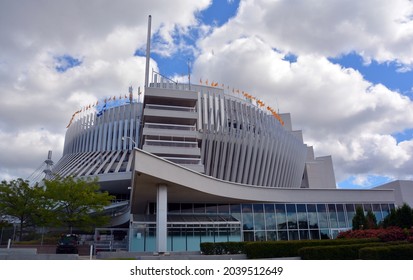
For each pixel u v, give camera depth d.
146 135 56.88
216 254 25.52
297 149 72.88
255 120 62.91
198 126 60.81
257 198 36.34
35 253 24.02
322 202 38.53
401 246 18.08
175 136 57.34
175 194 32.75
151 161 27.48
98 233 38.12
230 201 36.03
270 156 62.28
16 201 36.81
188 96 60.50
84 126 81.12
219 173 58.47
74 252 31.41
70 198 38.22
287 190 38.16
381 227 31.11
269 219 36.66
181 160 54.16
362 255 17.77
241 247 25.80
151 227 30.38
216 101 63.12
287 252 24.11
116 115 76.25
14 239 36.38
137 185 29.80
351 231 29.06
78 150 79.06
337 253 20.67
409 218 29.25
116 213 52.28
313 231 37.12
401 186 70.31
